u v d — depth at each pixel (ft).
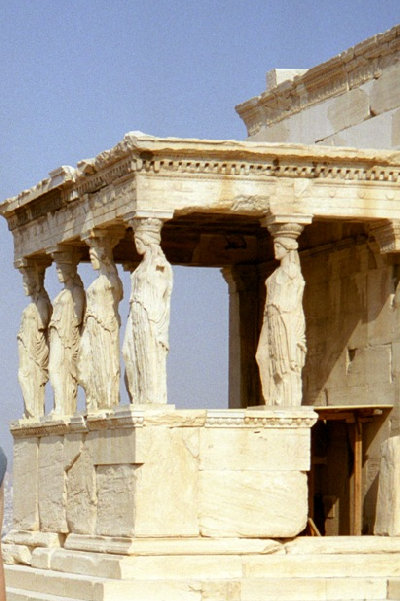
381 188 100.42
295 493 95.61
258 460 95.04
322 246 116.78
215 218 116.37
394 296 105.81
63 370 114.11
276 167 97.71
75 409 114.83
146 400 94.27
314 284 118.52
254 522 94.58
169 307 95.61
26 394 122.01
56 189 109.40
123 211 97.96
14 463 122.01
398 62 108.88
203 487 94.02
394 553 96.99
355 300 111.55
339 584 92.99
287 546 95.45
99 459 100.27
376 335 108.06
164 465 93.15
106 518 98.53
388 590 93.66
